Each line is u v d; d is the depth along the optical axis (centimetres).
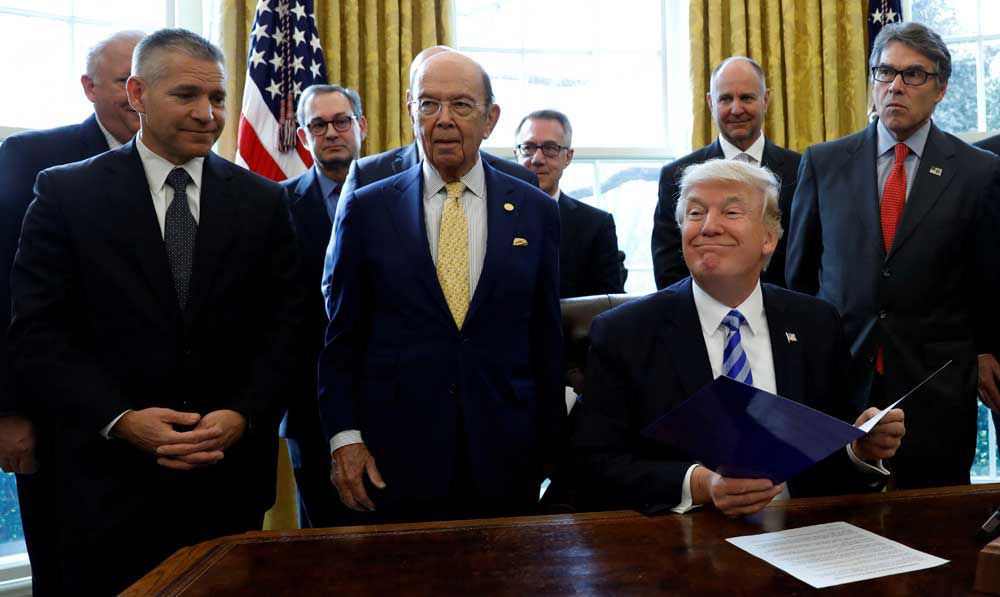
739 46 441
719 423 150
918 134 272
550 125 350
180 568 141
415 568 140
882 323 261
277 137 385
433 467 211
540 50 470
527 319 223
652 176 477
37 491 231
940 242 259
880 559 139
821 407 197
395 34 410
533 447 221
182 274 208
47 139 247
